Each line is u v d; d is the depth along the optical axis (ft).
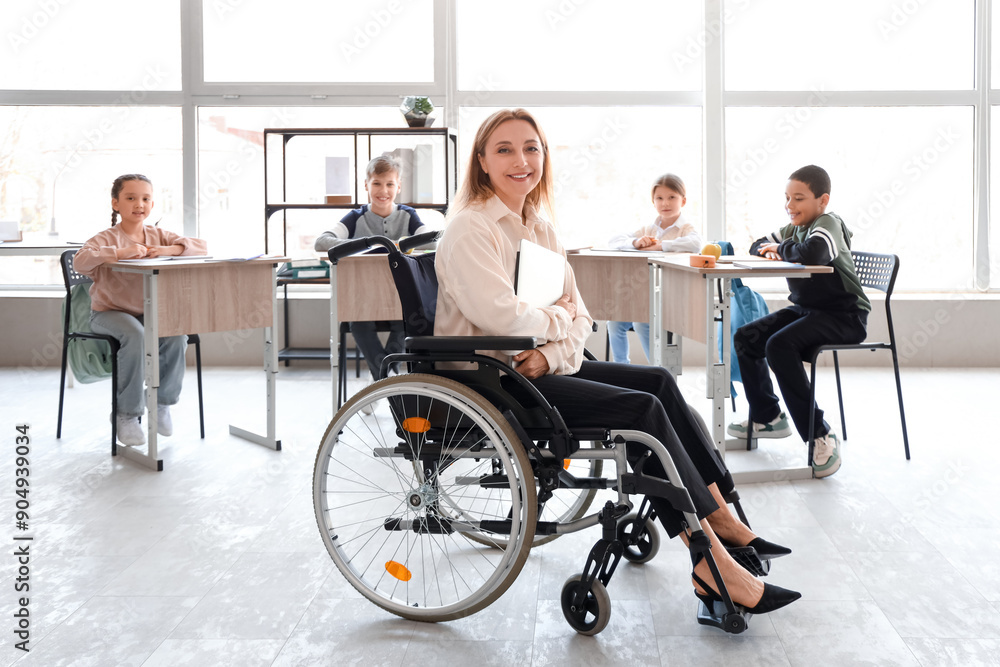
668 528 5.47
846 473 9.07
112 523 7.74
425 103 14.87
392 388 5.51
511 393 5.70
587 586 5.46
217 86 16.34
